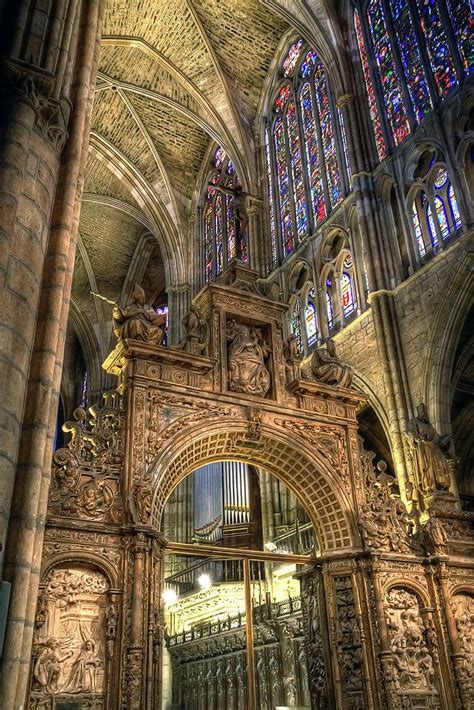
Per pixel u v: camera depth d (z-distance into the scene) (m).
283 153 31.16
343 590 14.27
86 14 12.93
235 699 17.97
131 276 41.50
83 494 12.25
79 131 11.64
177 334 33.38
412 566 14.98
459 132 21.06
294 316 26.84
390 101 24.94
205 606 22.84
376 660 13.43
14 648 7.84
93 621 11.48
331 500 14.99
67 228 10.83
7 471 8.27
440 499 16.56
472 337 22.77
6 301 8.89
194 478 28.89
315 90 29.72
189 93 32.59
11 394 8.59
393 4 26.05
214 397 14.52
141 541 12.08
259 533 24.77
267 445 15.01
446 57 22.69
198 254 35.25
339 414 15.99
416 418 18.12
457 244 19.94
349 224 24.70
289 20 29.03
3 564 8.32
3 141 9.73
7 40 10.62
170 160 36.47
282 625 17.66
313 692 14.09
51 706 10.57
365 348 22.14
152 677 11.28
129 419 13.34
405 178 22.84
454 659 14.15
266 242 29.98
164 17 29.91
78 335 40.75
